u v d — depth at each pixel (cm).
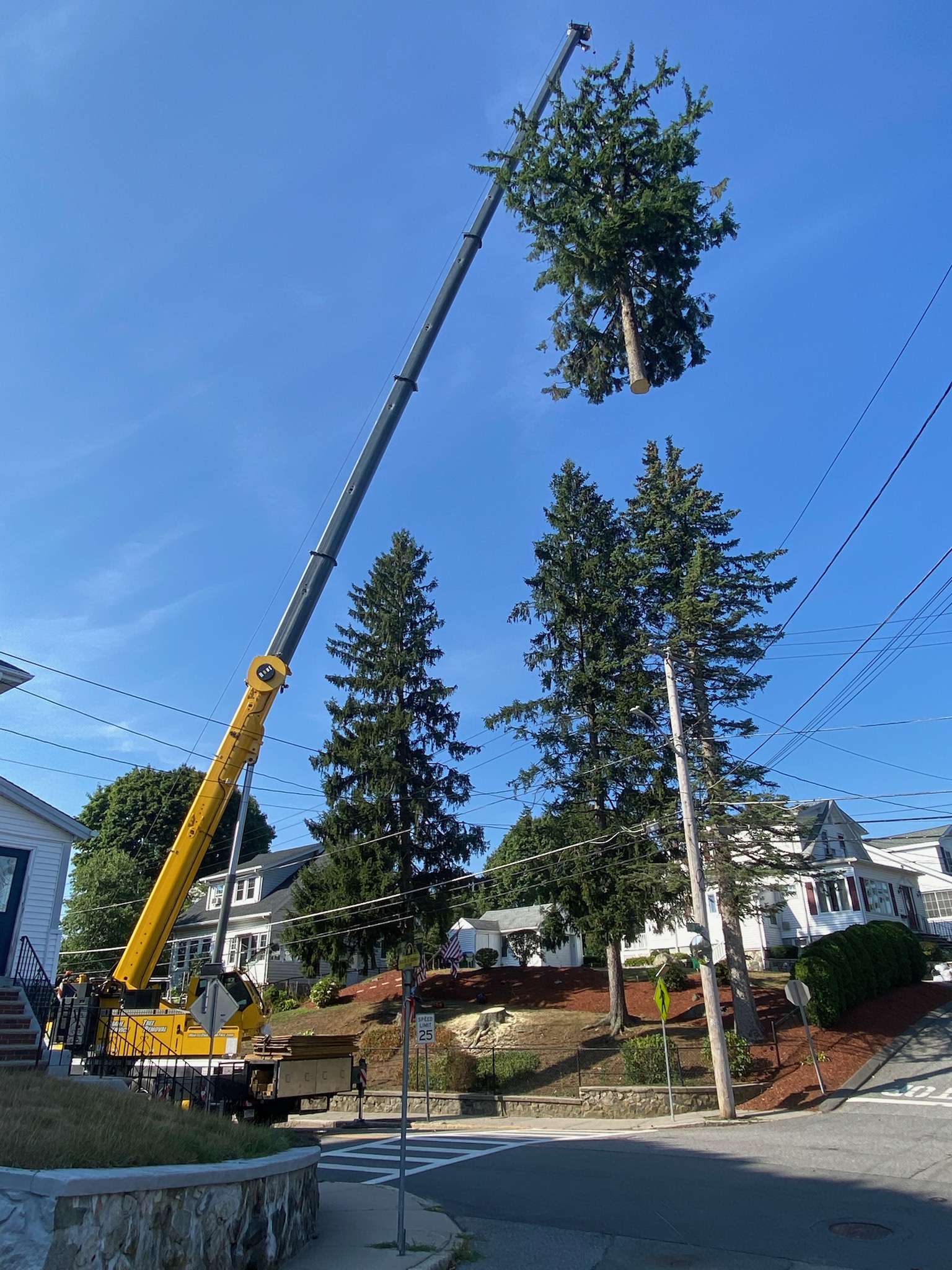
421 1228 953
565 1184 1217
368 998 3509
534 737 2730
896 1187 1128
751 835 2486
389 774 3100
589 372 1418
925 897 4806
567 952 4450
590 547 2930
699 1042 2362
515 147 1428
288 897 4453
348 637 3391
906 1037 2420
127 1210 601
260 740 1897
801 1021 2459
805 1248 863
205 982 2075
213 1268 685
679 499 2908
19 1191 561
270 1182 798
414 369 2061
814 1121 1744
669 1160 1385
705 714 2594
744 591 2669
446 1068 2477
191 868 1848
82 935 4319
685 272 1305
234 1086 1814
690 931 1950
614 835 2545
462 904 3198
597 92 1405
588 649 2786
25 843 1764
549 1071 2405
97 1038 1750
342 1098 2531
